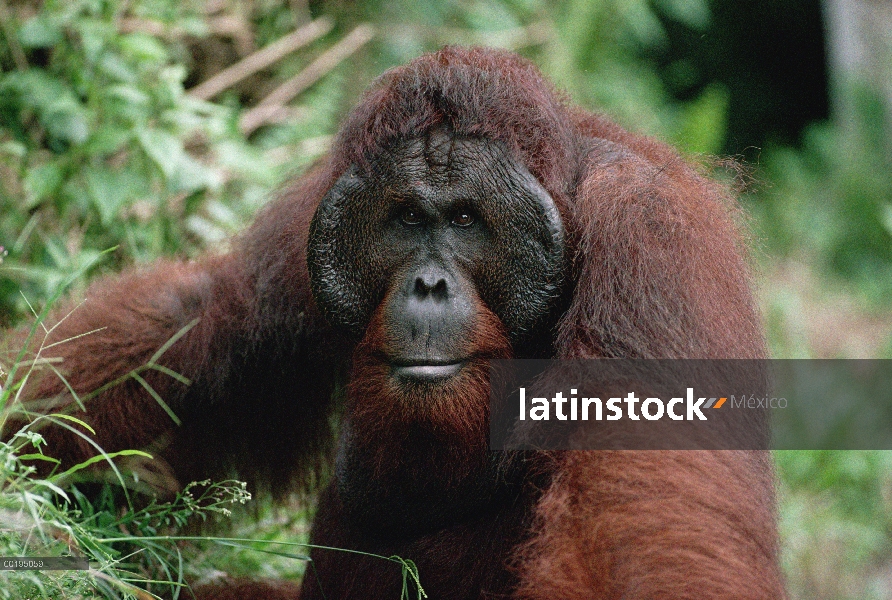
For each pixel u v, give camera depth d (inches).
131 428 248.4
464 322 193.6
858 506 445.1
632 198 196.9
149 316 251.3
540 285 197.6
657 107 689.0
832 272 771.4
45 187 332.5
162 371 247.6
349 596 225.1
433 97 199.6
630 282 189.8
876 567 419.5
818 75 1103.0
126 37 364.2
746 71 1101.1
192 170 353.1
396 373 192.7
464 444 198.4
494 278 197.9
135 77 364.2
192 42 464.8
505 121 198.5
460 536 212.5
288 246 233.3
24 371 245.3
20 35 353.7
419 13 539.2
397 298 195.5
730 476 176.1
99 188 337.1
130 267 284.8
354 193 202.7
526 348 203.0
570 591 165.2
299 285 231.3
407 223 199.9
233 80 461.4
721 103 584.4
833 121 957.8
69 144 358.6
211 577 257.4
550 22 603.8
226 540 214.5
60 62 370.3
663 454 173.3
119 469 247.1
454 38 549.6
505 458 206.2
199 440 259.4
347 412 228.2
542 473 198.1
